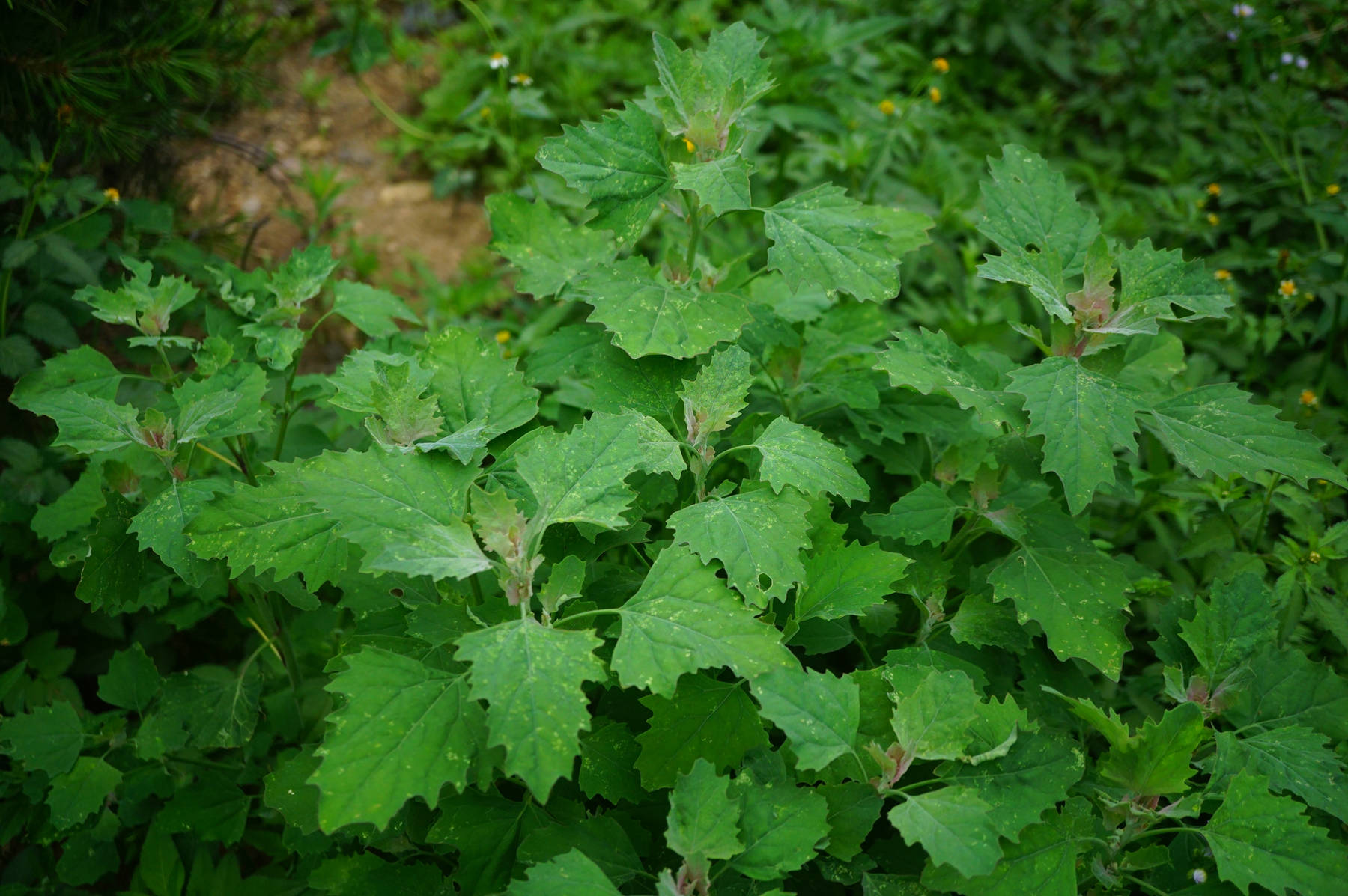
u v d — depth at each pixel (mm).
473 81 5656
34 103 3518
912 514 2516
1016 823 1967
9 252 3285
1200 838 2346
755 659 1821
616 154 2395
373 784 1694
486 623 2092
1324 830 2002
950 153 5332
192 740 2803
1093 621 2344
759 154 5289
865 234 2371
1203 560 3334
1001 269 2295
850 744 1940
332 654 3152
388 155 5531
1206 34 5875
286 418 2871
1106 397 2184
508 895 1786
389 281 4953
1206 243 4992
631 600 1945
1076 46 6105
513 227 2809
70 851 2846
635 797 2131
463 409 2285
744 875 2041
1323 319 4215
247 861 3191
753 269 4340
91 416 2346
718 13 5988
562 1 5992
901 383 2273
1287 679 2453
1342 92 5637
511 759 1631
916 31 6047
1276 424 2197
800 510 2111
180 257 3760
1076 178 5453
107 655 3543
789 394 2850
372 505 1990
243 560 2100
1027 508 2684
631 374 2459
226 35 3809
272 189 5184
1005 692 2590
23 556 3436
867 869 2109
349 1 5930
